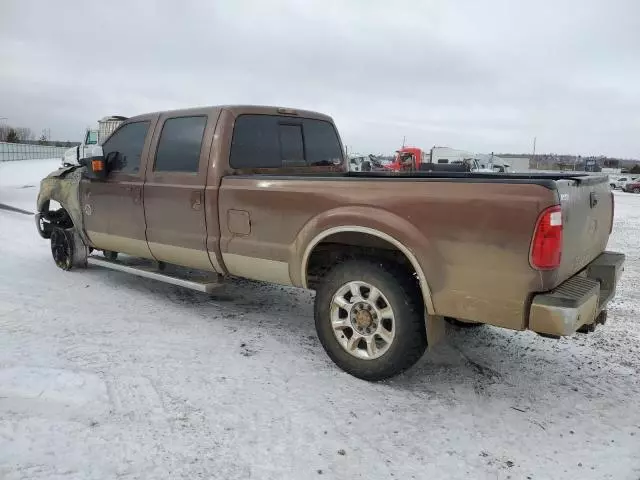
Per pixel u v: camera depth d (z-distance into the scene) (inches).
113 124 717.3
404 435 119.7
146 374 143.8
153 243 199.0
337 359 148.9
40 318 185.5
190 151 183.9
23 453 106.2
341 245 156.9
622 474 107.8
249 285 242.5
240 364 153.2
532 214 116.1
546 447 117.1
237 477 102.6
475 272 124.1
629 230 501.4
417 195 131.2
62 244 255.0
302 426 121.3
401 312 135.0
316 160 211.8
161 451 109.5
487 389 143.8
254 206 163.5
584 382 149.9
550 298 116.8
